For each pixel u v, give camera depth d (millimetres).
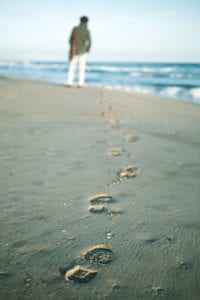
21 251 1299
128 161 2619
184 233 1517
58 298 1047
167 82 17328
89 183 2096
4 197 1803
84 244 1382
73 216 1636
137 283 1145
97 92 7539
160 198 1928
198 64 47938
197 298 1081
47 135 3283
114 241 1421
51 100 5664
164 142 3381
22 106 4836
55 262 1240
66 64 56875
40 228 1492
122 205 1808
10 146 2805
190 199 1932
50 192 1913
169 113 5613
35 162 2430
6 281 1113
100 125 3977
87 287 1108
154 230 1535
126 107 5754
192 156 2893
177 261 1286
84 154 2723
